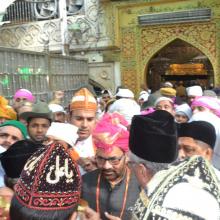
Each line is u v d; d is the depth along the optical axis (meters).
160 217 1.19
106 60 14.55
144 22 14.02
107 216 2.22
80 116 3.44
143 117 2.08
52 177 1.41
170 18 13.67
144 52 14.23
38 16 15.28
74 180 1.45
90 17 14.62
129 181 2.59
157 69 15.41
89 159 3.09
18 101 6.43
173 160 2.05
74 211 1.45
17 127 3.47
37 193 1.39
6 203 1.84
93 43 14.66
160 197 1.24
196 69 15.27
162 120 2.10
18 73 10.08
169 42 13.86
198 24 13.48
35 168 1.43
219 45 13.23
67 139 2.98
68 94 13.02
